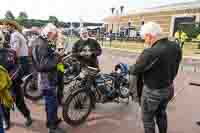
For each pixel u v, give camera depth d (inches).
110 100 195.9
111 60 534.6
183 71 419.2
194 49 925.8
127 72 205.2
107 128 162.9
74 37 1264.8
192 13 1478.8
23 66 204.7
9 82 117.2
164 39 116.6
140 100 128.5
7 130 150.1
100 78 184.9
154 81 115.1
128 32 1407.5
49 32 135.3
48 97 140.9
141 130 161.9
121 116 186.4
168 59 113.9
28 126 159.0
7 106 119.6
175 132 161.5
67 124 165.3
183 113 198.1
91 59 217.0
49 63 133.3
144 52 113.0
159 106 125.9
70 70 223.5
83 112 167.9
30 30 369.4
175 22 1589.6
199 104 222.8
